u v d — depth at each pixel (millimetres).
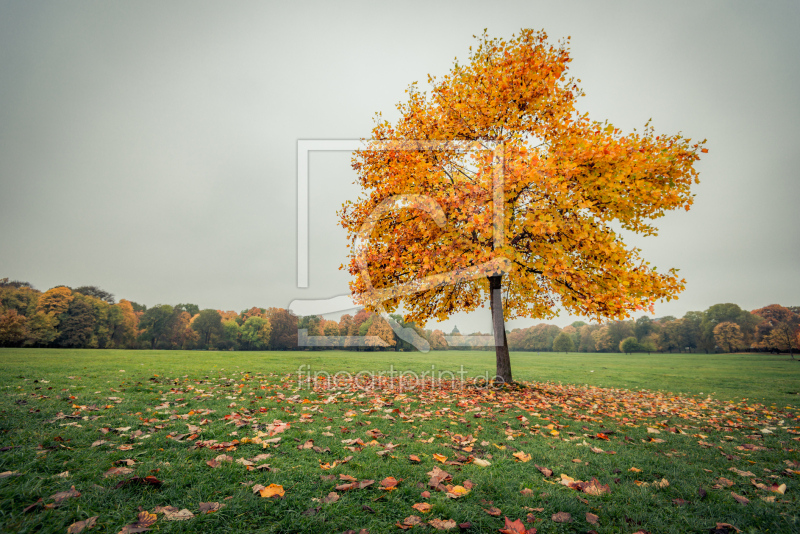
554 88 8516
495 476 3322
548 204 7859
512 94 8445
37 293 54031
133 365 12039
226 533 2215
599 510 2680
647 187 7395
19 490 2449
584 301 7582
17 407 4953
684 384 14000
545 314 10359
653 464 3803
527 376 15422
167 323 68438
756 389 12383
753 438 5148
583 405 7531
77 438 3713
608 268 7512
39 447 3367
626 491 3039
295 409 5930
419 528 2346
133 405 5453
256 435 4234
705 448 4523
